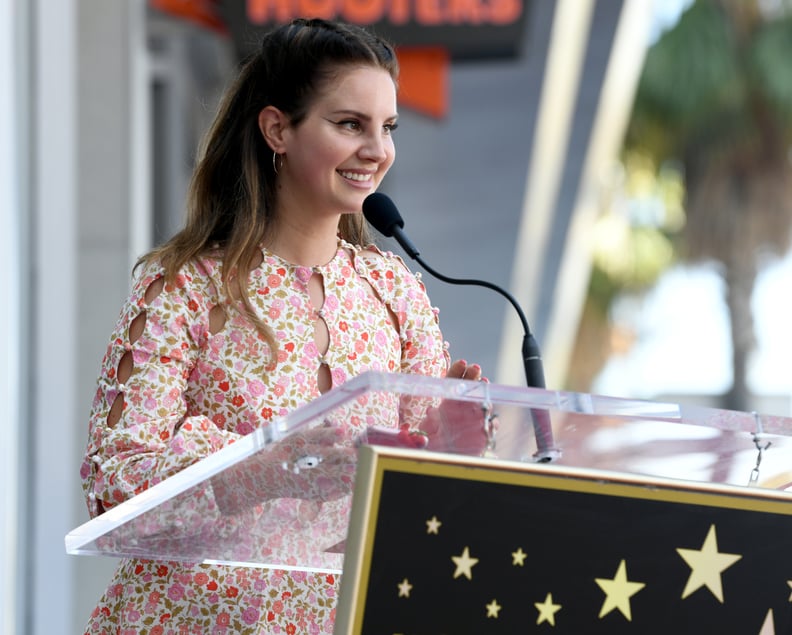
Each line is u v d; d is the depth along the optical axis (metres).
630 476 5.10
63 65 16.22
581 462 5.41
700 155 78.31
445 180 23.77
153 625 6.25
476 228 23.89
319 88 6.70
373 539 4.83
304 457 5.11
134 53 17.53
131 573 6.34
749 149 77.69
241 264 6.67
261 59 6.95
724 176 78.38
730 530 5.20
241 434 6.49
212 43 23.92
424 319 7.19
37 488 15.72
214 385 6.53
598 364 77.50
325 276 6.88
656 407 5.01
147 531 5.53
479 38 19.33
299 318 6.73
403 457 4.88
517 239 23.91
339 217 7.33
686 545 5.14
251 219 6.75
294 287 6.79
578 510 5.03
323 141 6.68
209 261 6.70
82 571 15.97
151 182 22.11
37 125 16.11
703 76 75.31
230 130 7.00
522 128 23.58
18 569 15.45
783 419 5.15
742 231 78.69
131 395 6.33
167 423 6.31
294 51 6.77
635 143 77.31
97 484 6.07
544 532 4.99
